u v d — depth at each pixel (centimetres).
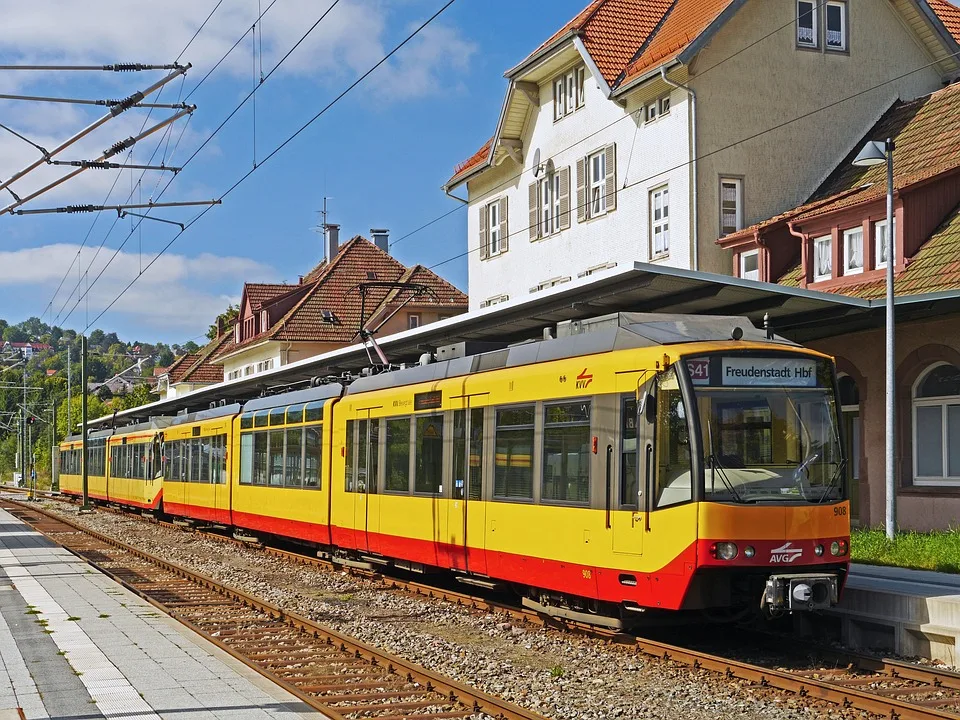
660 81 2858
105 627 1284
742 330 1214
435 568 1692
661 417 1153
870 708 898
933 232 2228
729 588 1128
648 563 1148
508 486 1412
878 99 2992
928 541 1658
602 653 1166
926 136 2591
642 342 1215
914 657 1148
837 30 2981
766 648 1227
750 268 2720
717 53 2823
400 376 1784
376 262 5912
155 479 3469
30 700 890
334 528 1966
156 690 928
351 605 1587
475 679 1052
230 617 1455
